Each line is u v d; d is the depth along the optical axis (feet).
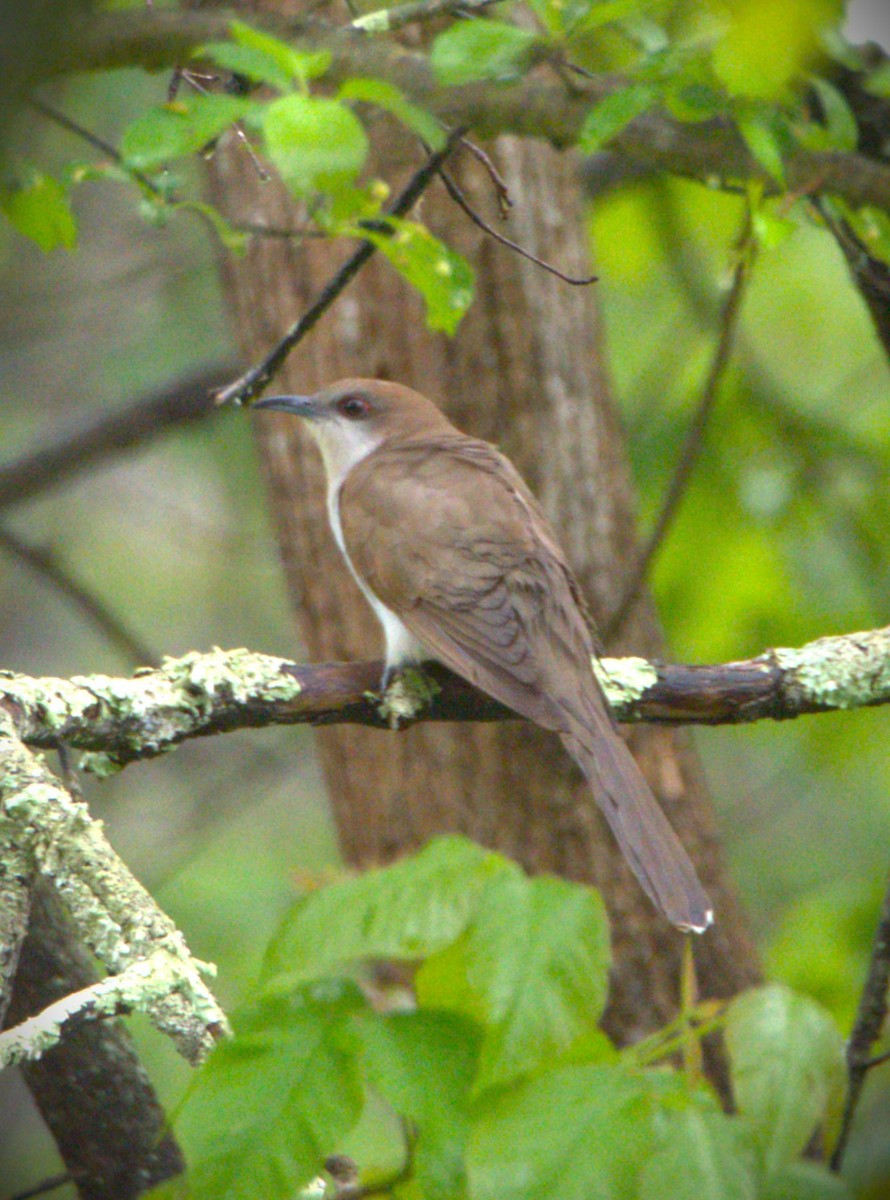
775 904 51.70
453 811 37.14
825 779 52.34
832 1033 20.72
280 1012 20.17
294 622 39.73
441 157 25.84
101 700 23.93
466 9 26.71
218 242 39.01
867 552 46.98
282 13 34.35
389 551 30.25
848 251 32.24
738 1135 19.38
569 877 36.60
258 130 21.33
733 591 46.98
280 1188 18.83
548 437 37.42
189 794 57.16
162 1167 26.58
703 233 51.98
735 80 23.43
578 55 33.27
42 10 12.67
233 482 56.03
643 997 36.45
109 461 52.03
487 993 20.01
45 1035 19.38
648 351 54.19
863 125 32.07
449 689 29.01
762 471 46.83
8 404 58.59
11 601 63.46
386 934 20.70
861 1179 34.99
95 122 45.34
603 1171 18.86
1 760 20.92
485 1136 19.13
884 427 49.90
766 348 56.34
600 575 37.68
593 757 26.86
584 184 47.34
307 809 59.62
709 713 27.66
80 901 20.40
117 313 57.98
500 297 37.14
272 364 27.78
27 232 23.88
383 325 37.50
